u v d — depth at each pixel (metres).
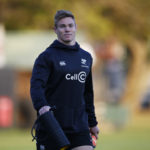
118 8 68.62
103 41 73.81
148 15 70.75
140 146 38.03
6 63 59.62
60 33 15.70
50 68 15.49
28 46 61.28
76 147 15.69
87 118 16.08
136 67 76.38
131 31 71.00
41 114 14.77
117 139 45.28
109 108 61.97
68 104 15.62
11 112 57.56
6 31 67.44
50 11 63.31
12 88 57.75
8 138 46.59
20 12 65.31
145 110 112.00
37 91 15.08
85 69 15.89
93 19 63.47
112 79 79.62
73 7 63.06
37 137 15.74
